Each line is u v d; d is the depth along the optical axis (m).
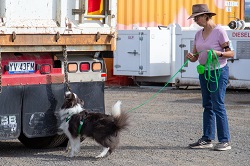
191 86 17.67
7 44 7.39
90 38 8.04
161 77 17.58
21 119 7.71
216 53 8.04
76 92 8.09
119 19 18.80
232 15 21.70
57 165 7.40
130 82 18.42
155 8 19.50
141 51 17.19
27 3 7.53
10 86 7.57
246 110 12.63
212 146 8.52
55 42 7.77
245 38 15.48
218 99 8.21
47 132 7.89
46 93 7.84
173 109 12.73
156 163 7.51
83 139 8.02
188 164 7.46
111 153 7.89
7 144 9.03
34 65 7.77
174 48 17.30
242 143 8.86
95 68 8.24
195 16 8.21
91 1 8.02
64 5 7.81
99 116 7.58
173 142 8.93
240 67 15.66
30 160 7.72
